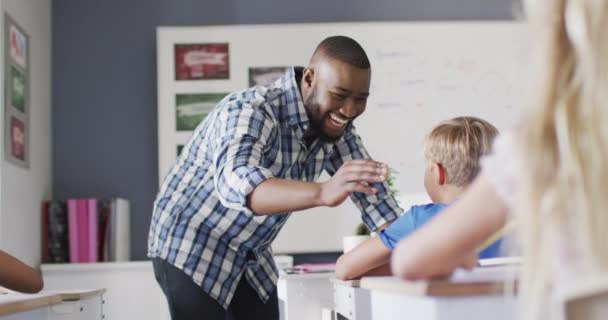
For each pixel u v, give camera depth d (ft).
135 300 12.23
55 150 13.91
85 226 12.85
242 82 13.92
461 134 6.19
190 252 6.52
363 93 6.56
